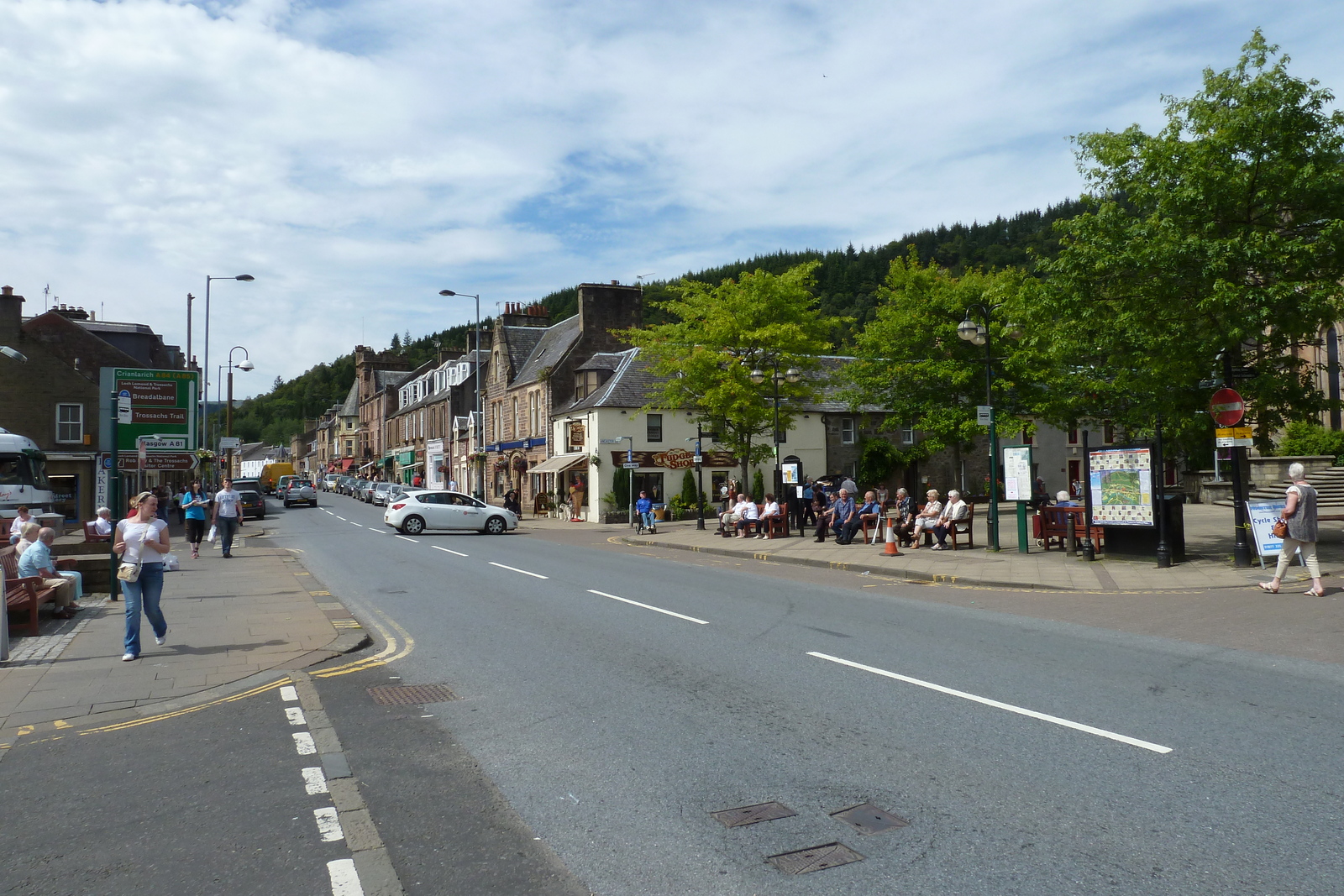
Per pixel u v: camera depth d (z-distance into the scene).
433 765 5.52
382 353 100.00
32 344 37.47
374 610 12.34
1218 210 14.15
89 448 37.78
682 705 6.79
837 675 7.72
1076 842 4.17
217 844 4.33
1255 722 6.07
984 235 146.25
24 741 6.16
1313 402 14.55
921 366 29.23
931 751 5.58
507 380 50.81
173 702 7.20
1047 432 48.44
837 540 22.25
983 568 15.69
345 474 91.12
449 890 3.81
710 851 4.16
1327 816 4.41
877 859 4.04
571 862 4.07
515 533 31.28
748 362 28.16
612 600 12.77
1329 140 13.81
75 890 3.85
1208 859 3.96
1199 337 13.98
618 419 38.72
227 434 47.12
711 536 26.84
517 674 8.03
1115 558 15.87
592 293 45.69
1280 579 11.68
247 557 20.89
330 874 3.98
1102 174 15.55
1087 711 6.43
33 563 11.20
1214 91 14.70
